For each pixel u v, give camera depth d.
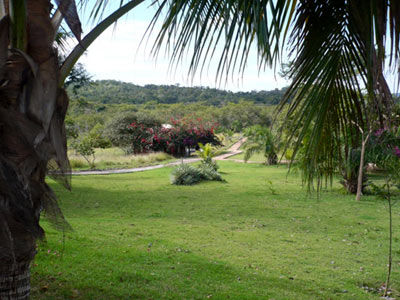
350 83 3.05
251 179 15.95
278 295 4.09
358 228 7.62
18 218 1.89
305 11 3.00
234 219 8.25
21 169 1.88
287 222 8.07
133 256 5.02
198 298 3.85
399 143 5.41
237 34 2.33
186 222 7.80
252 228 7.43
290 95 2.96
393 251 6.09
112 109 60.53
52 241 5.20
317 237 6.87
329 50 2.98
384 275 4.97
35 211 2.01
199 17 2.30
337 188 13.28
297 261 5.46
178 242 6.06
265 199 11.02
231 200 10.78
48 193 2.08
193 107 70.25
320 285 4.52
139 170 19.95
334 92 3.11
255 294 4.07
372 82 2.51
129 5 2.42
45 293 3.70
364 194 11.94
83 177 16.31
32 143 1.90
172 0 2.37
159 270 4.61
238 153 33.38
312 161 3.31
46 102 1.97
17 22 1.93
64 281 4.03
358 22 2.75
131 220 7.74
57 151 2.05
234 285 4.30
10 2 1.92
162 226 7.25
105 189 12.50
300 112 3.02
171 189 12.91
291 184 14.34
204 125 32.03
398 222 8.22
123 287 4.00
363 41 2.73
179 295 3.90
